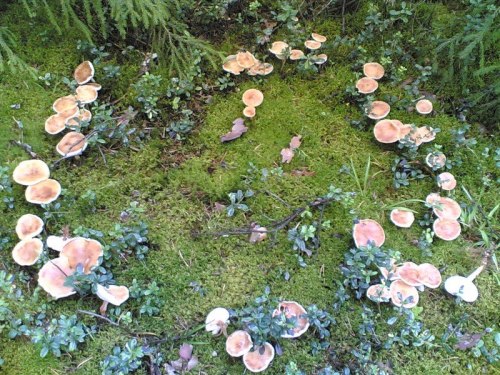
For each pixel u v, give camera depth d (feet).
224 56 4.18
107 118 3.67
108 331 2.94
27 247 3.07
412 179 3.68
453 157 3.72
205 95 4.14
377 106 3.92
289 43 4.30
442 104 4.04
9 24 4.30
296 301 3.09
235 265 3.25
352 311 3.04
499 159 3.56
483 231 3.36
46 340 2.73
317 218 3.46
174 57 3.98
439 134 3.84
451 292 3.08
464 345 2.92
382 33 4.41
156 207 3.50
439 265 3.27
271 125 3.94
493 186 3.63
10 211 3.36
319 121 3.98
